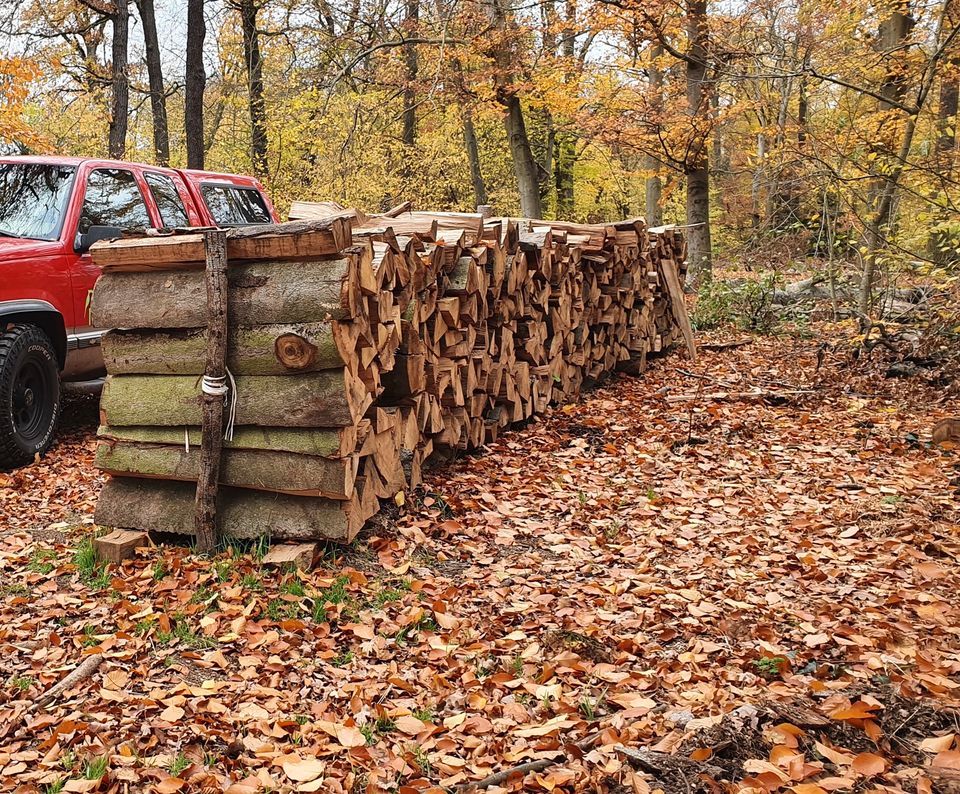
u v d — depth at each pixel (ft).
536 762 8.87
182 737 9.63
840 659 11.14
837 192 35.01
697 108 52.06
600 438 23.44
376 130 66.90
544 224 28.94
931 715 8.90
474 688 10.89
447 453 20.21
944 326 29.73
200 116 47.85
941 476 19.20
